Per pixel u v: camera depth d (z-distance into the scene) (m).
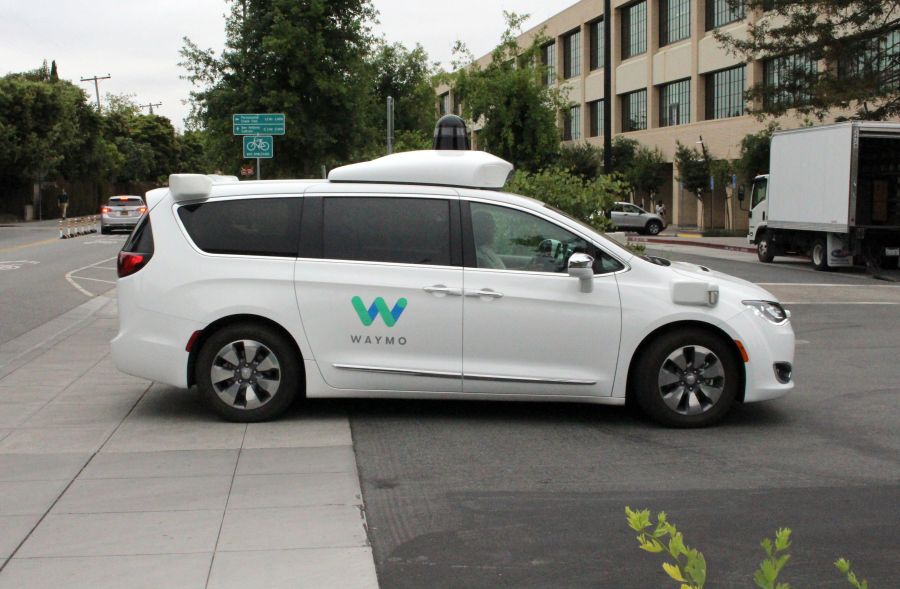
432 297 7.26
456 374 7.29
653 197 53.69
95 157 72.56
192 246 7.39
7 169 58.62
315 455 6.54
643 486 5.89
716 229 48.31
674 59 49.88
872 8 29.42
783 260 28.80
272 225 7.43
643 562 4.67
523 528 5.14
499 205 7.43
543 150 20.91
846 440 7.03
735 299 7.37
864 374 9.70
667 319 7.23
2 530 5.08
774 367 7.36
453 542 4.93
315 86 29.45
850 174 22.45
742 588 4.36
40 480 5.96
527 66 21.17
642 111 54.41
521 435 7.14
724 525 5.18
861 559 4.70
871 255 22.92
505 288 7.25
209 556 4.72
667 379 7.32
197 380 7.38
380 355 7.30
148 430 7.22
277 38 28.45
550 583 4.43
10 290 18.62
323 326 7.29
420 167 7.57
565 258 7.36
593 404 8.16
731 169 43.53
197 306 7.30
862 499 5.63
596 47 57.69
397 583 4.43
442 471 6.19
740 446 6.85
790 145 25.33
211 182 7.54
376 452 6.64
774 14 32.56
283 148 29.77
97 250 31.77
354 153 31.36
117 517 5.28
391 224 7.40
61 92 62.47
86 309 15.59
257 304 7.26
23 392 8.59
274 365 7.38
